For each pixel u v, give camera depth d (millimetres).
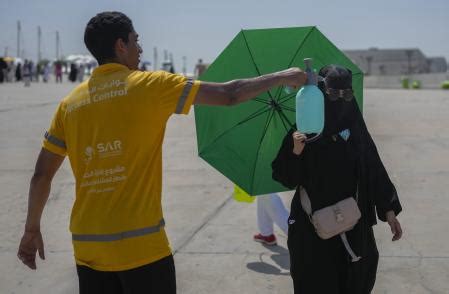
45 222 6621
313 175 3115
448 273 4945
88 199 2609
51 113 16922
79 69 47188
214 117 3594
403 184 7961
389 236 5871
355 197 3131
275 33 3596
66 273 5195
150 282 2588
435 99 23094
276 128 3602
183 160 9914
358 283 3162
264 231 5660
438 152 10172
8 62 45938
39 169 2783
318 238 3146
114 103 2574
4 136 12484
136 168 2580
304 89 2854
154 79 2586
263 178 3705
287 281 4863
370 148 3201
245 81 2688
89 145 2615
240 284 4820
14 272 5223
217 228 6285
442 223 6254
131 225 2545
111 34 2686
